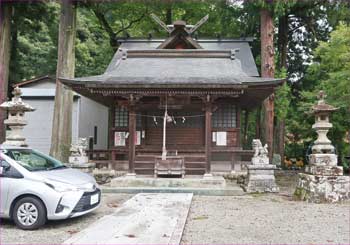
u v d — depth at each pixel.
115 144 15.43
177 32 17.28
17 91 11.66
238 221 7.19
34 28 20.41
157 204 8.88
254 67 18.05
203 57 15.95
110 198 10.35
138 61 15.74
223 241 5.63
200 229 6.47
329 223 7.03
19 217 6.50
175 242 5.42
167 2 22.11
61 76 15.16
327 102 15.70
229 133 15.07
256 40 22.88
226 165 14.98
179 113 15.29
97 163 14.91
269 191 11.53
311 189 9.78
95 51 31.62
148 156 14.20
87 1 17.59
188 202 9.23
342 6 19.27
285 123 24.02
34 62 28.61
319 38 23.16
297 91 24.44
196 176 13.50
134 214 7.57
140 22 26.11
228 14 21.27
